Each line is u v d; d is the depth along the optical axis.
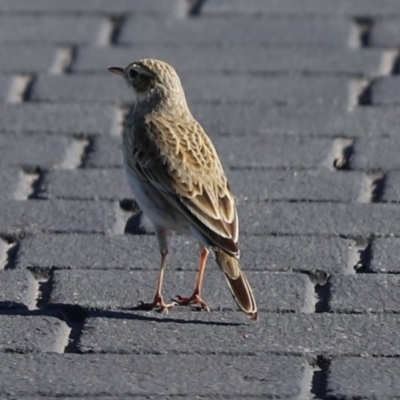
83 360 9.52
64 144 12.95
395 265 10.87
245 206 11.79
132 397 9.04
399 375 9.28
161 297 10.37
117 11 15.63
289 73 14.23
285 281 10.65
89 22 15.39
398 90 13.83
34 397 9.05
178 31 15.15
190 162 10.82
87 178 12.33
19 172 12.45
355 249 11.16
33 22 15.39
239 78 14.13
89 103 13.71
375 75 14.17
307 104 13.59
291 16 15.50
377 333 9.87
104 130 13.22
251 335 9.87
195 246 11.25
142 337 9.86
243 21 15.38
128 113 13.57
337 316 10.14
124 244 11.28
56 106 13.65
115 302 10.42
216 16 15.51
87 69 14.36
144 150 11.01
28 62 14.49
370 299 10.38
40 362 9.48
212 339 9.83
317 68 14.30
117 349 9.69
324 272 10.81
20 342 9.77
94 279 10.74
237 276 9.99
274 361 9.48
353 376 9.27
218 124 13.25
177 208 10.61
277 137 12.99
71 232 11.48
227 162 12.55
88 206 11.86
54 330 9.97
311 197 11.93
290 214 11.64
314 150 12.74
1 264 11.06
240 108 13.53
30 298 10.52
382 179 12.25
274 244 11.18
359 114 13.38
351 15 15.51
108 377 9.27
